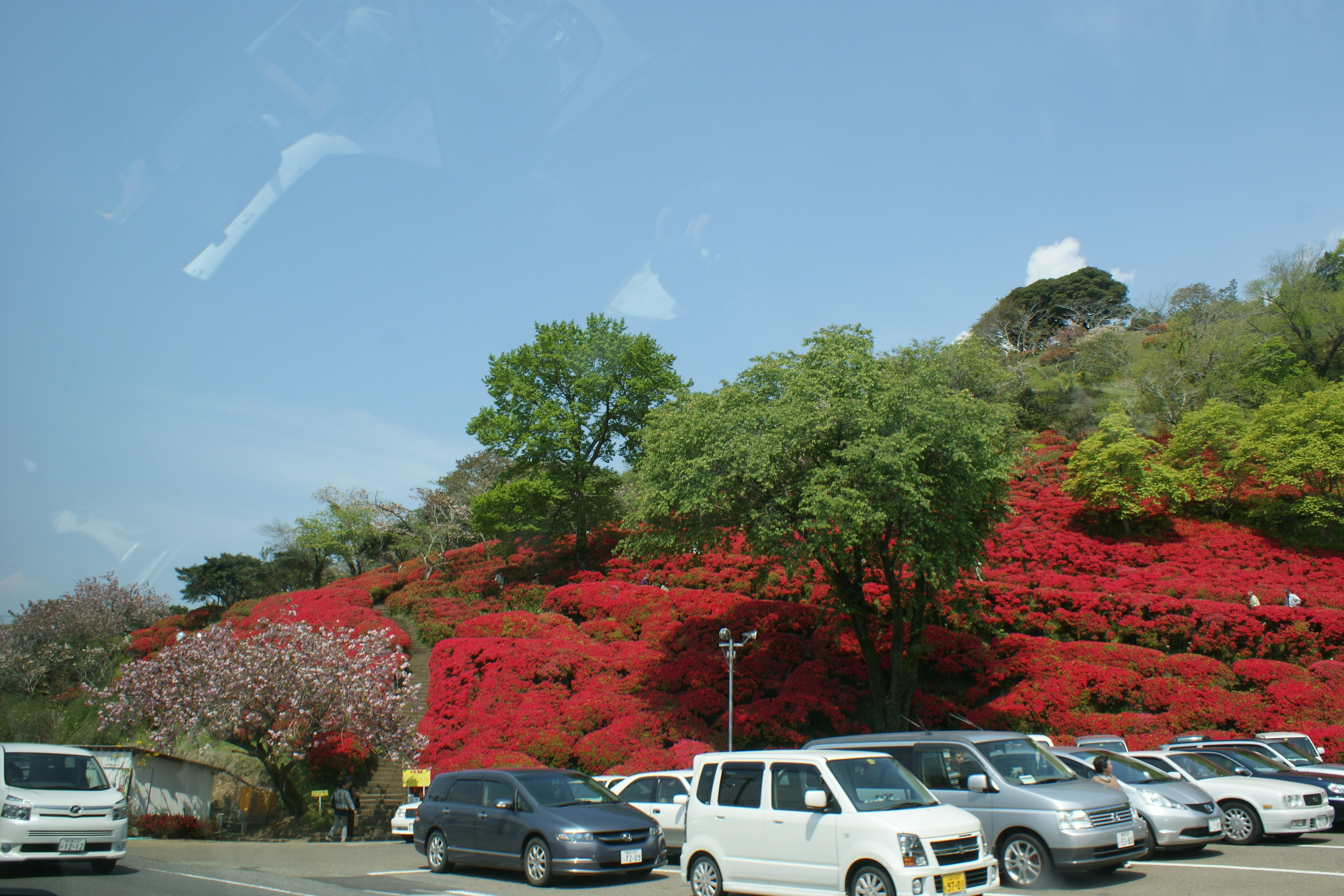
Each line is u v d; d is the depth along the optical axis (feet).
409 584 139.44
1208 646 90.68
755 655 85.87
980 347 161.99
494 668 89.45
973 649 86.58
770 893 31.37
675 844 46.65
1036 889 33.53
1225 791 44.50
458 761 71.72
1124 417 136.36
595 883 40.22
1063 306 263.70
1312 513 117.80
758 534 70.74
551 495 128.47
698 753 69.77
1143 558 117.19
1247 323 168.86
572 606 112.78
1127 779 42.98
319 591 141.49
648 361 136.77
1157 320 218.38
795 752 33.17
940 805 31.30
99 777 44.83
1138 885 33.42
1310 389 149.48
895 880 27.58
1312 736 68.85
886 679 84.43
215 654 76.79
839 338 77.56
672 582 115.75
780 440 69.31
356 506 171.32
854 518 62.69
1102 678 80.84
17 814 39.63
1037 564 117.80
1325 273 180.96
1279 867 36.19
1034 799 34.47
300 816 75.10
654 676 85.15
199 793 74.90
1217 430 132.87
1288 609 92.53
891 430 69.77
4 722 110.01
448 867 45.09
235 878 40.78
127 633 146.61
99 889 36.11
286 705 72.90
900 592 88.74
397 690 87.81
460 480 190.29
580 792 43.73
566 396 137.59
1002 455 76.79
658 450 78.64
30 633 130.31
